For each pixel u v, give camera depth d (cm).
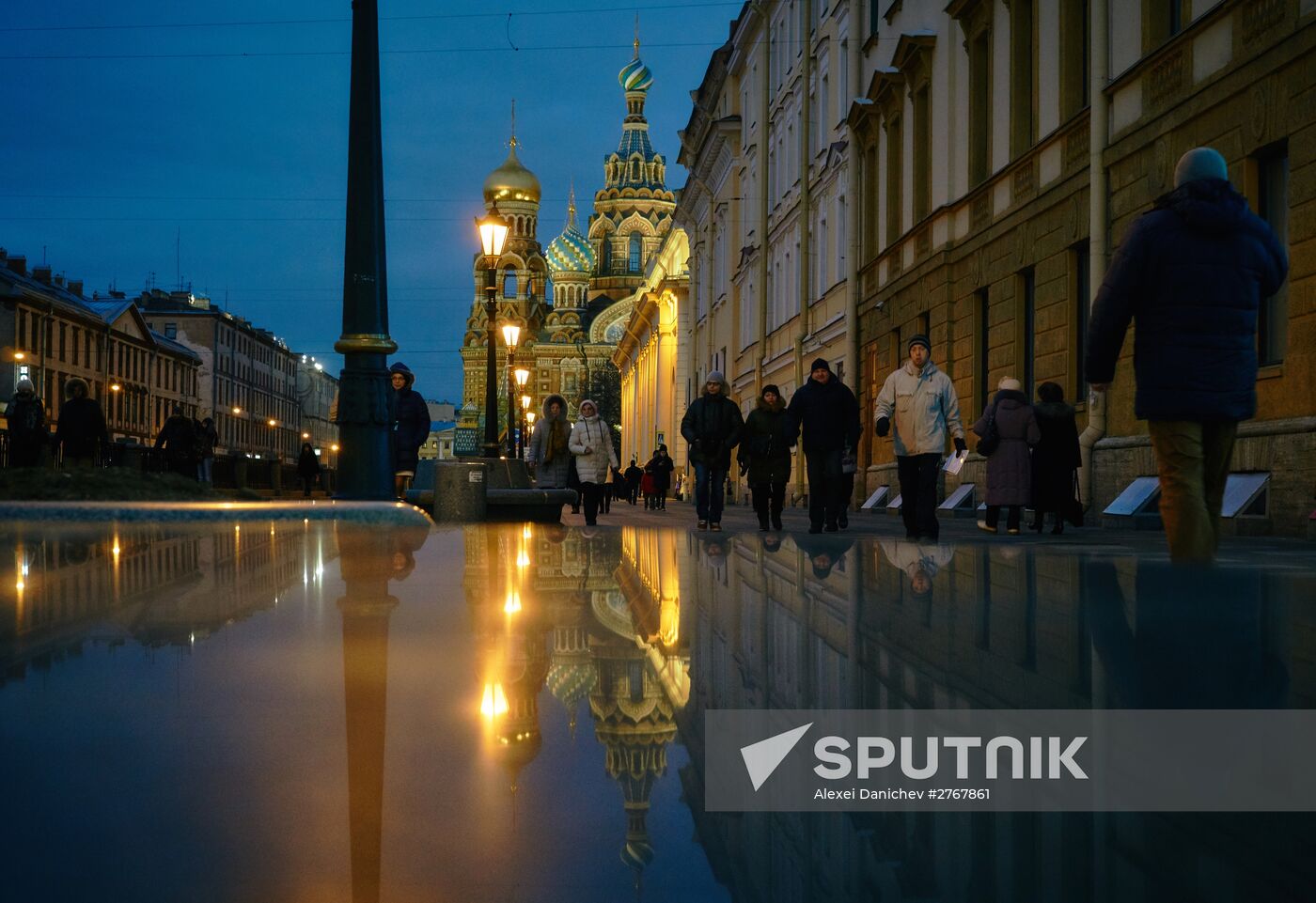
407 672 250
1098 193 1619
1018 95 1975
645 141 19975
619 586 459
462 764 171
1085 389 1723
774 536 1093
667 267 7669
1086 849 136
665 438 7350
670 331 7356
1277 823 145
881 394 1180
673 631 322
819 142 3434
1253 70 1269
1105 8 1620
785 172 3850
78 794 155
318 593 407
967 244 2183
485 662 262
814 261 3475
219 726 194
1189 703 213
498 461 1881
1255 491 1246
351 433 1281
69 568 502
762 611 372
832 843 137
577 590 438
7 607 359
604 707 212
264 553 595
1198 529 575
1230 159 1320
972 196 2150
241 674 244
